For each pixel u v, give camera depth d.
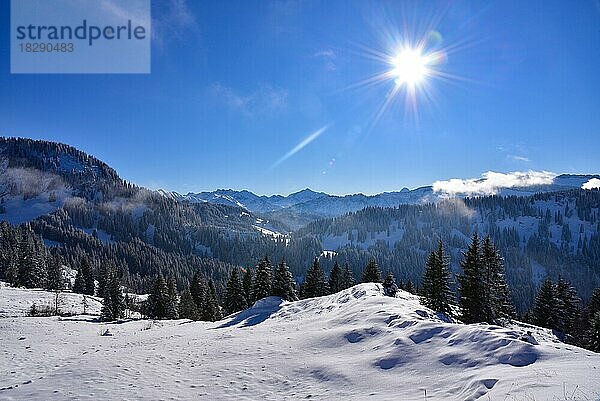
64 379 16.17
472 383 11.36
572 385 9.03
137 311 79.81
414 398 12.05
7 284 90.69
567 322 49.00
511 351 13.18
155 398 14.05
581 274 194.62
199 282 76.81
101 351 27.17
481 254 39.12
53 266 92.69
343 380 15.03
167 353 21.22
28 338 36.97
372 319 23.09
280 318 38.53
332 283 65.25
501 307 39.44
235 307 61.28
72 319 56.19
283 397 14.14
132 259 180.75
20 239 131.12
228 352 20.52
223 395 14.44
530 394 8.91
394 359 15.89
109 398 13.98
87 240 194.00
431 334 17.23
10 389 15.23
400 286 71.44
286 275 55.97
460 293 40.00
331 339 20.56
